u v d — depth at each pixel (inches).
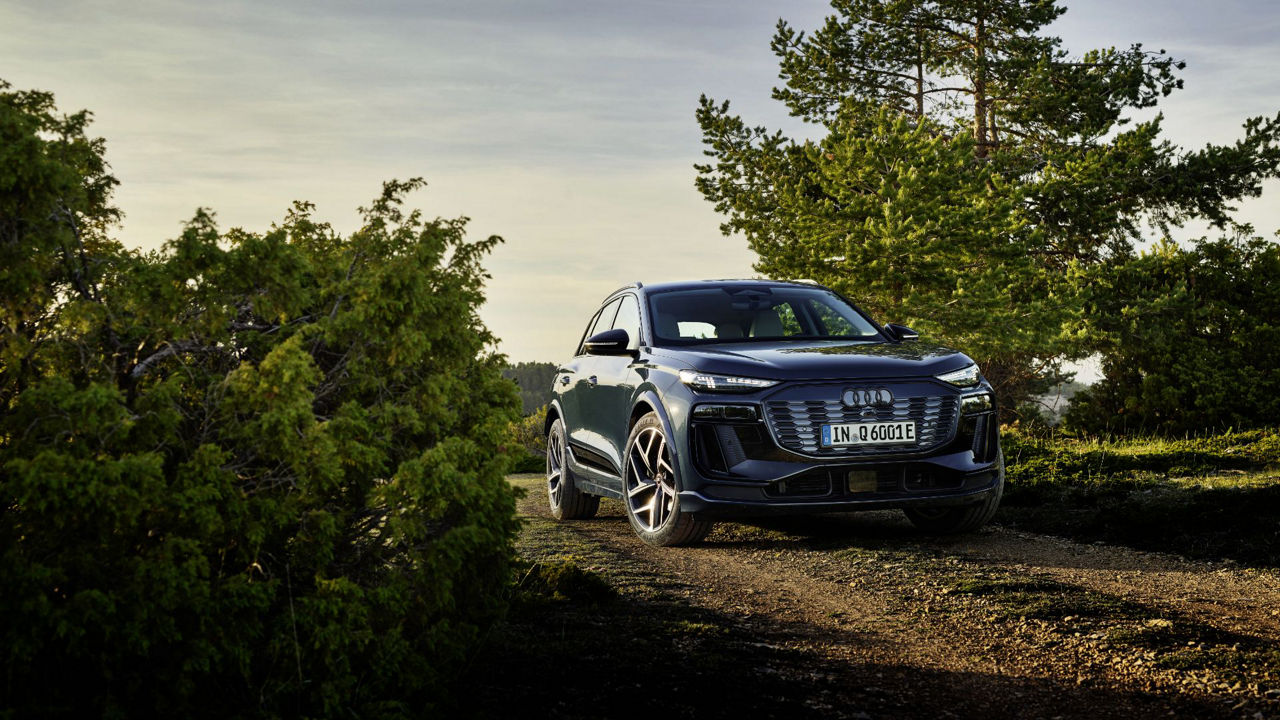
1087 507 254.5
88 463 80.4
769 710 103.3
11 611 78.7
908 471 203.6
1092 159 945.5
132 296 94.4
